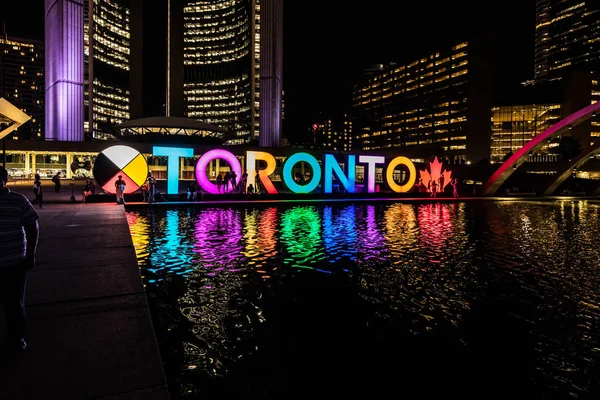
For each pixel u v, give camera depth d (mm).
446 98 135875
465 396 4125
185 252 10555
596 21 162375
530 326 5953
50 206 19844
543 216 21609
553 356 5035
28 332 4266
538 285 8055
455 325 5949
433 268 9344
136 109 149000
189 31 185375
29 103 181500
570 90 122250
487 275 8781
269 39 108625
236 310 6344
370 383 4305
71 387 3203
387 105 166125
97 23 137125
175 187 25969
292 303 6734
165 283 7715
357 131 187250
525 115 130125
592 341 5473
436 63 139750
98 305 5164
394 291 7527
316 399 3959
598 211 24859
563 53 174250
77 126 71812
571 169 39125
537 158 126000
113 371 3482
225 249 11031
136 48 148750
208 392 4023
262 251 10852
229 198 26984
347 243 12336
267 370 4508
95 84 136875
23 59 181000
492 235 14461
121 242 9695
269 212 21609
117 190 22125
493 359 4922
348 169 31375
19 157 66875
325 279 8242
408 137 154375
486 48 123750
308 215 20375
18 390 3131
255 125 163250
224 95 179500
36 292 5664
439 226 16719
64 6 69188
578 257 10734
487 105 123938
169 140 78812
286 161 28844
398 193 33594
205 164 26641
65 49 70062
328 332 5582
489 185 38156
